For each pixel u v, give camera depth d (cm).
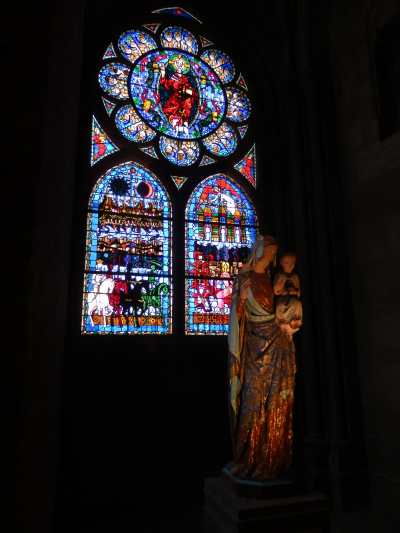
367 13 702
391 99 663
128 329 689
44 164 102
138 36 845
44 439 116
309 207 741
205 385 703
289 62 800
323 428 649
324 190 723
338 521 546
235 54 910
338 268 694
